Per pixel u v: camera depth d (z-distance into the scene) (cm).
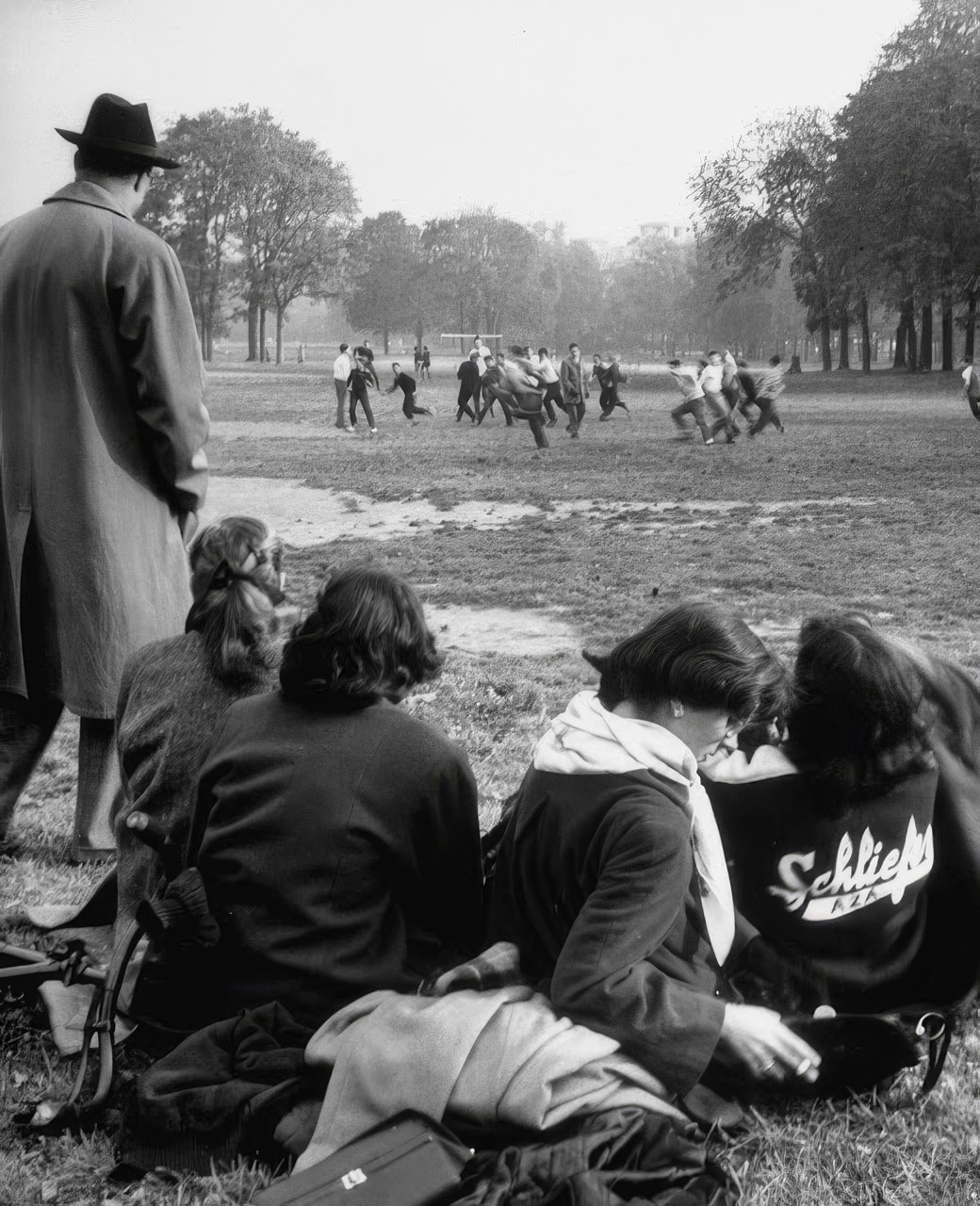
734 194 6838
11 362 419
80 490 418
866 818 295
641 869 260
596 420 3331
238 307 9375
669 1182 245
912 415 3419
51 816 498
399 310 13500
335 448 2455
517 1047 257
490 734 598
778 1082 277
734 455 2230
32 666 429
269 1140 267
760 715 277
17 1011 331
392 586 303
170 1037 303
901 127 5325
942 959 315
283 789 291
